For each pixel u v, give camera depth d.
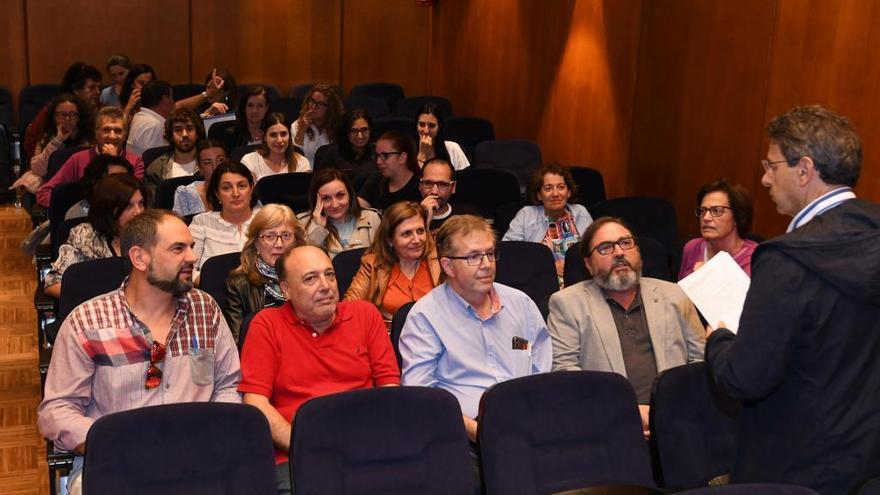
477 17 9.72
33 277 6.36
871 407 2.09
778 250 2.06
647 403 3.24
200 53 10.48
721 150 5.61
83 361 2.78
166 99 6.96
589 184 6.11
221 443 2.41
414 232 3.75
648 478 2.67
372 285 3.82
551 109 8.07
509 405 2.59
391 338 3.37
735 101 5.46
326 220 4.44
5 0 9.70
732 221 4.00
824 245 2.01
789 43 4.96
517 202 5.30
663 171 6.29
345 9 10.86
